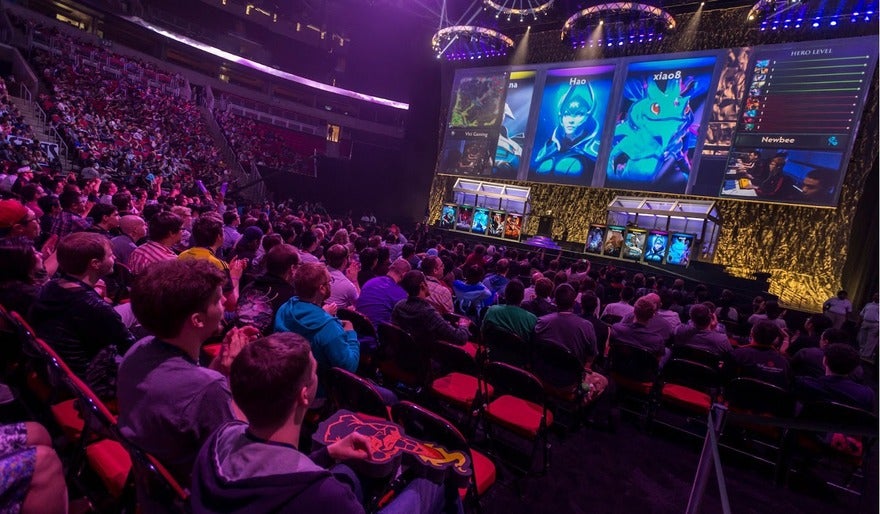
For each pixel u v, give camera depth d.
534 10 17.62
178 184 18.30
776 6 13.22
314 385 1.23
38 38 22.39
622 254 15.75
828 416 3.27
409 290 3.66
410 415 1.95
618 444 4.02
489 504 2.95
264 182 22.83
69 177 9.66
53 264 3.60
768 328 3.83
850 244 13.76
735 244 15.28
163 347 1.51
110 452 2.06
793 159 13.57
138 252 3.69
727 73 14.80
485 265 9.06
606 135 17.20
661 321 4.45
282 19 36.53
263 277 3.29
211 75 34.81
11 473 0.86
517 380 3.10
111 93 22.98
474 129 20.83
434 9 22.95
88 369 2.25
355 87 33.06
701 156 15.12
